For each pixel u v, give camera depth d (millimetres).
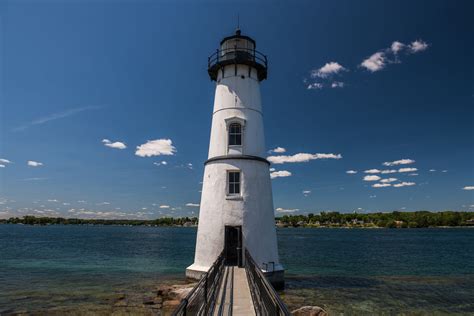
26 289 24859
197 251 19844
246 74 21438
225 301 11422
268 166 21000
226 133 20359
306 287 26172
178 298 18609
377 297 23422
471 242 89875
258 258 18578
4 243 79875
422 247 72750
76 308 19125
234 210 18906
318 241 93250
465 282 30016
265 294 8297
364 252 60219
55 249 63000
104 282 27516
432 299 23328
